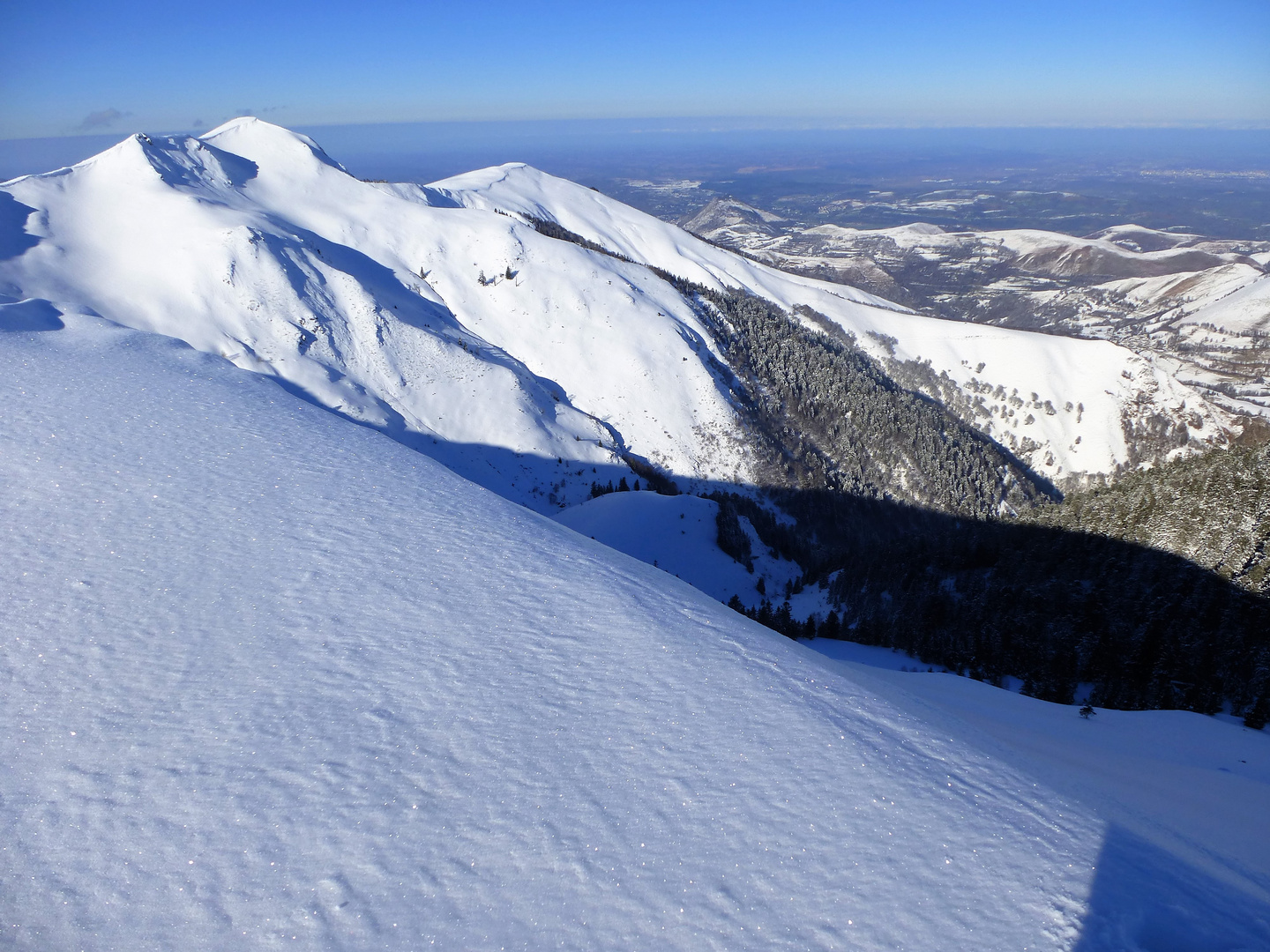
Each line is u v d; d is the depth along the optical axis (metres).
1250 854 10.30
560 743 8.16
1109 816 8.80
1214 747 23.09
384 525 13.02
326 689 8.66
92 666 8.62
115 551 10.95
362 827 6.79
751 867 6.69
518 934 5.83
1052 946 6.01
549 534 14.09
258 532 12.10
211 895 6.02
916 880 6.71
